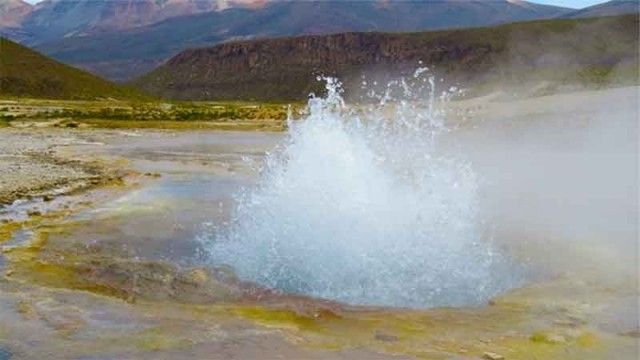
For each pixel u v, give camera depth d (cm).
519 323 868
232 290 1018
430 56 18175
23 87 12825
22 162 2819
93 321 862
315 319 889
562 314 895
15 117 6334
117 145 3869
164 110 8150
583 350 771
